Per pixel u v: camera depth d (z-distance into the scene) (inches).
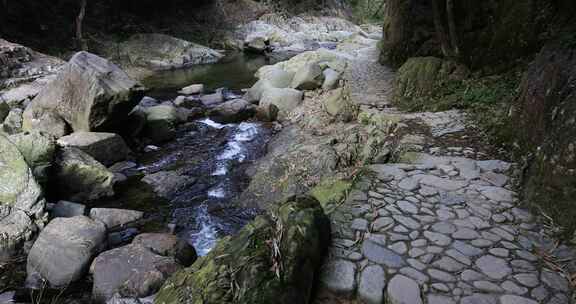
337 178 187.8
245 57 757.9
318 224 115.3
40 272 166.1
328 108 322.0
